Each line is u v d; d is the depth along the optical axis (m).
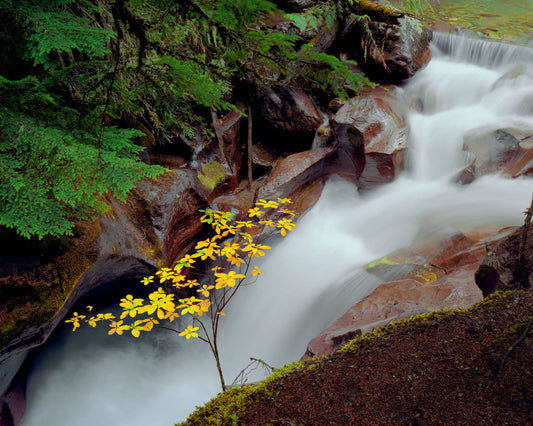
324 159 8.33
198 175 7.03
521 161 7.23
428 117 9.14
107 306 5.98
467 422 1.86
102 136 3.66
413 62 9.23
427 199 7.73
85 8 4.17
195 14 3.23
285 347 6.14
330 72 3.44
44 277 3.72
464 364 2.23
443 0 14.05
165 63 3.55
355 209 8.24
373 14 8.55
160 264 5.38
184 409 5.41
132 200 5.52
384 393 2.19
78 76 3.59
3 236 3.69
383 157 7.73
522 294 2.70
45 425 4.96
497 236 5.45
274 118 8.57
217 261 6.76
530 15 12.66
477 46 10.11
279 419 2.16
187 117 6.28
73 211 4.13
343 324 4.26
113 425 5.09
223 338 6.54
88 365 5.77
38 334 3.75
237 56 3.44
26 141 3.22
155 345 6.32
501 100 8.77
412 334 2.64
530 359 2.09
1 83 3.37
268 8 3.00
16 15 3.21
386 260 5.77
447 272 5.02
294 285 6.77
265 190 7.71
